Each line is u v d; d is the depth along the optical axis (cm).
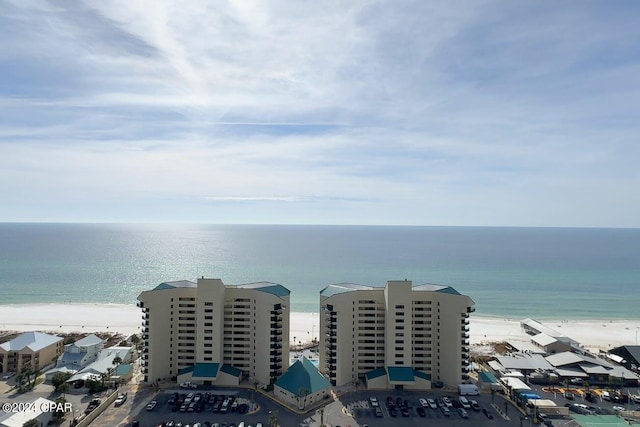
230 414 10856
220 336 12988
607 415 11288
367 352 13275
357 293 13288
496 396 12331
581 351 16950
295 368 12194
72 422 10225
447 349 13062
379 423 10494
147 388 12475
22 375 12700
